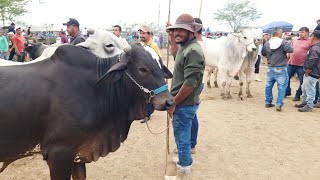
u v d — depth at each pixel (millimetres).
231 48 8641
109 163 4688
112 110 3117
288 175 4441
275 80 8023
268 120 7066
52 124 2842
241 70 8969
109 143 3205
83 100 2918
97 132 3062
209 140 5707
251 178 4332
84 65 3037
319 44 7566
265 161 4891
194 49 3338
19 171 4367
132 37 26672
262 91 10555
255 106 8383
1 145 2852
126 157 4910
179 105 3576
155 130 6223
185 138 3682
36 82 2877
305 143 5688
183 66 3527
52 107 2828
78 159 3166
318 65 7633
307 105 7922
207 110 7770
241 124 6707
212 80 12664
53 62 3021
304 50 8828
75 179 3471
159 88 3006
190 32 3504
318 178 4375
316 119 7234
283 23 17875
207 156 5008
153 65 3010
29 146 2945
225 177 4336
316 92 8648
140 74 3002
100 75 3070
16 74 2920
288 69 9328
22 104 2803
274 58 7773
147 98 3047
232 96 9555
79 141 2926
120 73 3066
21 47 12719
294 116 7461
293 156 5102
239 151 5250
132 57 3025
